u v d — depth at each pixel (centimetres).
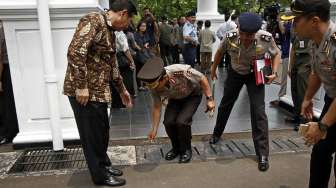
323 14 195
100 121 281
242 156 356
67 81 274
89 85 270
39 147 391
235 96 365
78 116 277
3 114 417
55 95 362
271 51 331
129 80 604
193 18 935
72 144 394
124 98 325
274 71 331
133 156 363
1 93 412
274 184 297
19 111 385
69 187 301
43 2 340
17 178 321
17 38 365
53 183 310
